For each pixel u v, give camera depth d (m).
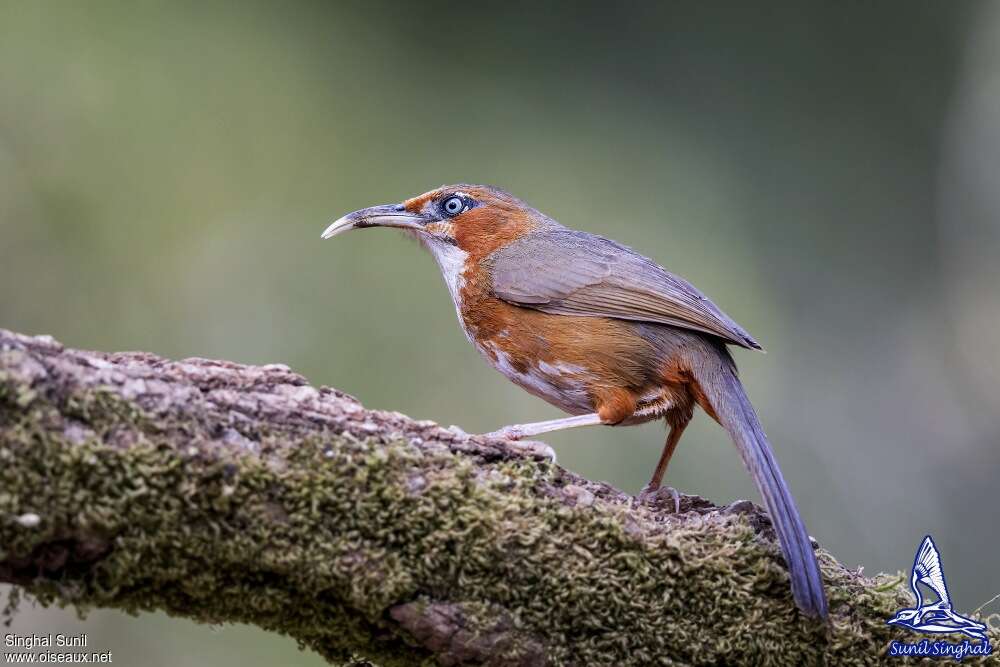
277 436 5.25
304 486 5.19
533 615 5.59
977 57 17.91
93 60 13.11
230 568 5.19
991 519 15.61
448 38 15.41
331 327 12.74
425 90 14.98
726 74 16.86
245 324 12.61
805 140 17.20
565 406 8.47
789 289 16.41
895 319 16.81
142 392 5.05
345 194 13.68
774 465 7.05
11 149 12.49
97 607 5.18
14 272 12.12
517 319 8.33
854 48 17.52
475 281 8.61
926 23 17.77
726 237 15.44
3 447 4.71
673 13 16.88
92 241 12.50
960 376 16.67
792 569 5.84
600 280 8.16
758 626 5.88
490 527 5.48
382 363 12.67
